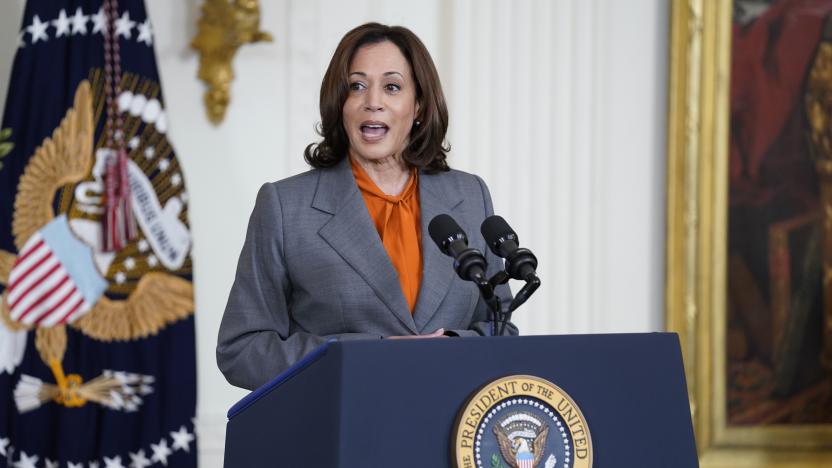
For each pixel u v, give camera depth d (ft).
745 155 56.59
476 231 29.48
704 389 56.34
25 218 47.06
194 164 52.70
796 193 57.00
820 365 57.36
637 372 18.66
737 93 56.49
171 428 48.26
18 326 46.75
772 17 56.65
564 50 55.83
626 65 56.39
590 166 55.93
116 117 48.37
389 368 17.12
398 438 16.89
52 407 47.16
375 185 29.30
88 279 47.70
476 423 17.21
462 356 17.65
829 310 57.31
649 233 56.49
